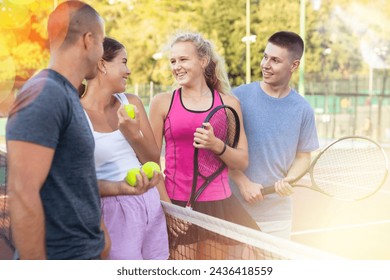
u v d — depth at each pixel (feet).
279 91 14.52
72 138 7.56
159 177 10.39
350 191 17.29
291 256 8.70
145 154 11.31
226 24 95.76
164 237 10.94
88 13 8.09
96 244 8.30
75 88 7.89
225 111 13.05
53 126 7.20
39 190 7.32
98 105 10.71
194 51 12.77
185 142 12.62
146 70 92.43
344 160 17.71
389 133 84.02
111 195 10.25
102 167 10.34
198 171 12.42
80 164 7.74
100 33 8.27
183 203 12.67
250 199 14.10
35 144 7.04
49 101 7.19
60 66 7.86
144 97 90.79
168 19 91.15
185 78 12.78
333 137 84.07
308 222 33.22
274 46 14.14
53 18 7.86
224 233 9.96
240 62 98.58
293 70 14.55
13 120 7.14
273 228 14.62
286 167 14.74
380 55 104.27
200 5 93.40
